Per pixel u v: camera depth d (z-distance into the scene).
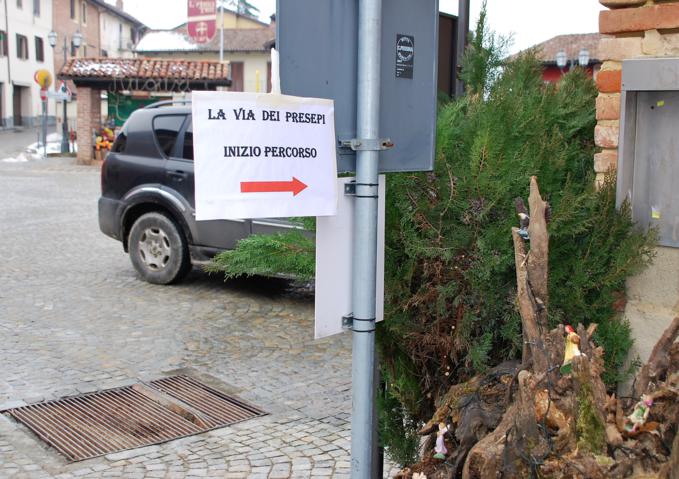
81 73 25.97
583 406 2.06
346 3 2.34
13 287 8.71
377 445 3.06
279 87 2.17
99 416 5.09
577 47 33.47
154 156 8.80
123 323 7.31
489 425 2.47
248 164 2.09
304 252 3.45
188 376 5.91
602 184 2.97
